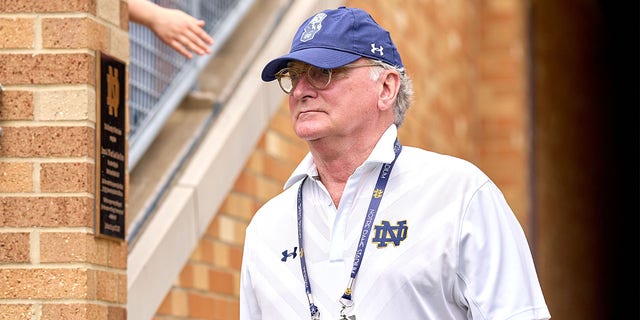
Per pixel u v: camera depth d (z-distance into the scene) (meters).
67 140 4.57
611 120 17.81
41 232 4.54
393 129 3.99
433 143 11.16
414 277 3.76
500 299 3.76
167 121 7.14
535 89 13.70
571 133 15.32
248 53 7.90
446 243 3.78
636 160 18.66
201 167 6.70
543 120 13.95
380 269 3.79
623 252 18.25
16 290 4.52
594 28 16.81
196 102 7.27
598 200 16.73
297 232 4.01
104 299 4.67
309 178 4.05
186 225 6.38
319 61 3.82
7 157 4.59
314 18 3.98
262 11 8.52
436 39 11.46
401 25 10.34
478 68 13.08
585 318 15.70
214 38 7.71
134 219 6.14
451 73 11.98
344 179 3.97
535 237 13.12
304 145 8.42
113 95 4.83
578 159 15.66
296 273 3.97
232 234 7.11
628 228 18.48
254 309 4.19
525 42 13.25
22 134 4.59
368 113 3.92
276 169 7.84
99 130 4.68
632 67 18.50
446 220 3.80
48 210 4.54
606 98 17.53
